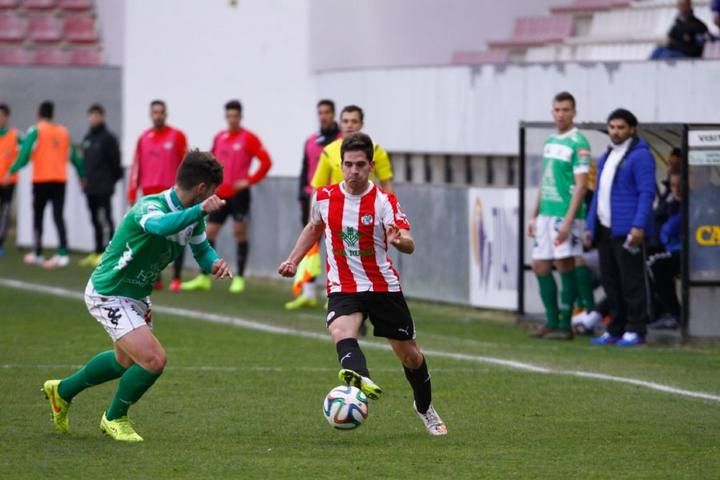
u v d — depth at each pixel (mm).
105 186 63188
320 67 67062
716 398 29328
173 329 42406
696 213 39500
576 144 40250
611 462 22172
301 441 24234
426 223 52156
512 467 21672
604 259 39875
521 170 45406
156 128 53594
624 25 63406
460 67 54688
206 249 24031
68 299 50812
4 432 25016
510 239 47312
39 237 65438
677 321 41375
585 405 28406
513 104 51750
